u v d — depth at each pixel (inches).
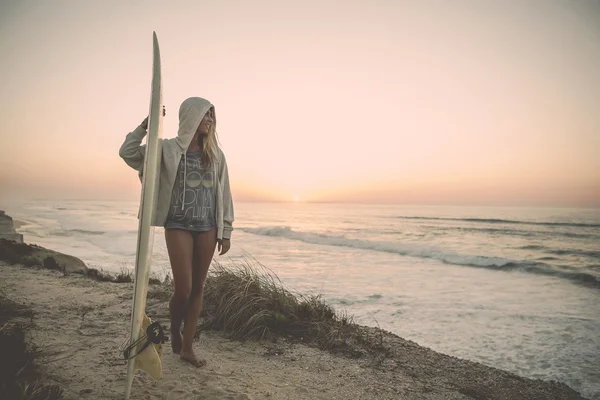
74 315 155.3
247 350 135.9
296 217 3166.8
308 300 187.9
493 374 147.3
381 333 180.5
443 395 119.1
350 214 3688.5
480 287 456.8
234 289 170.9
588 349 231.8
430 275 539.8
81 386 93.9
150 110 85.6
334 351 145.4
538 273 606.9
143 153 100.0
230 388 101.8
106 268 447.5
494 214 2994.6
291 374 119.2
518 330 270.8
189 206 105.0
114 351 118.2
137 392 93.7
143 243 82.1
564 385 155.4
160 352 90.3
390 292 390.9
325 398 105.3
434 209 4847.4
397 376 129.4
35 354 107.2
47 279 232.4
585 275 558.6
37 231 1122.7
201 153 108.9
